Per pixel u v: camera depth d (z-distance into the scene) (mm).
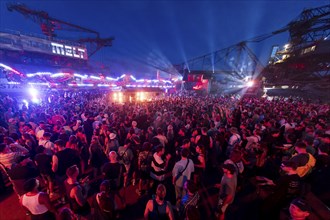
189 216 2686
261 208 3967
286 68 43875
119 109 14414
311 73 37156
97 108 13977
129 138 6520
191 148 6922
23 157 4730
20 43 39438
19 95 20984
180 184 4316
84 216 4461
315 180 5387
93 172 6641
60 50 48438
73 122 8445
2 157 4480
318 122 8617
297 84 36844
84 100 21344
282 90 38344
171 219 3223
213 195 5555
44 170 4883
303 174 4582
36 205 3146
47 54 45219
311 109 16266
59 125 7809
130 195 5484
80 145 6438
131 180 6250
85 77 29672
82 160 6102
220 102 21469
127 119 9555
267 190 4738
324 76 34469
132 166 6387
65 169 4797
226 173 3752
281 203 3572
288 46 47094
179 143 8047
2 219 4562
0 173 5293
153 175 4973
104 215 3205
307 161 4480
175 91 44469
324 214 4168
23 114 9984
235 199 5312
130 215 4719
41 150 5309
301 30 41969
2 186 5375
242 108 16359
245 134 6938
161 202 3225
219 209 3938
